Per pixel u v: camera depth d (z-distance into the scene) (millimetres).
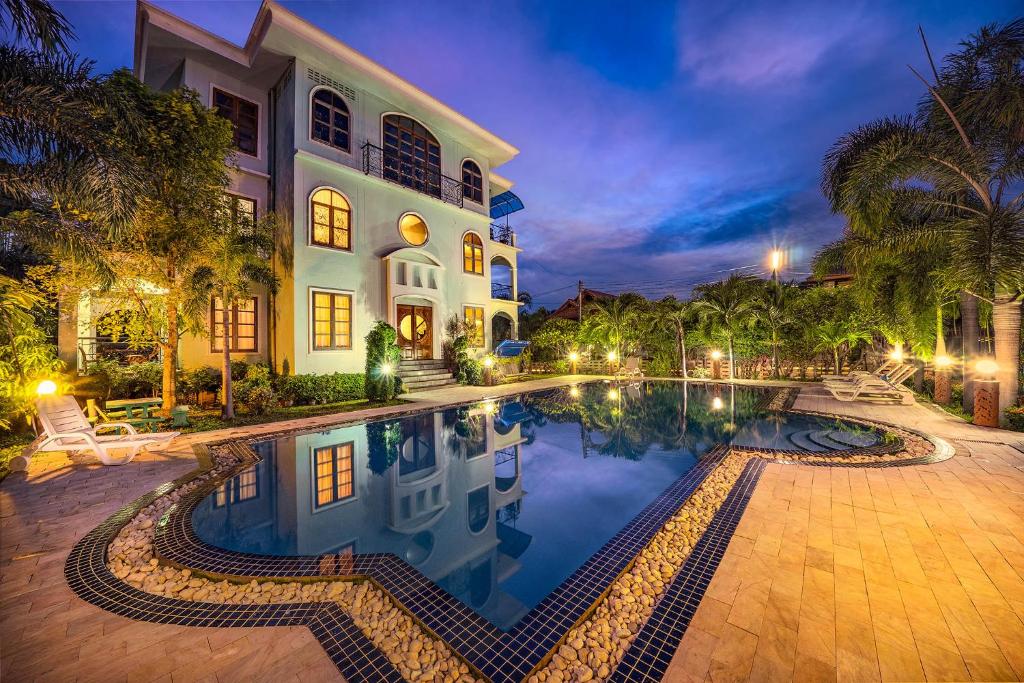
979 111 6938
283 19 10633
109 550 3400
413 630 2438
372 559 3271
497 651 2209
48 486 4758
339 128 12602
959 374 12359
